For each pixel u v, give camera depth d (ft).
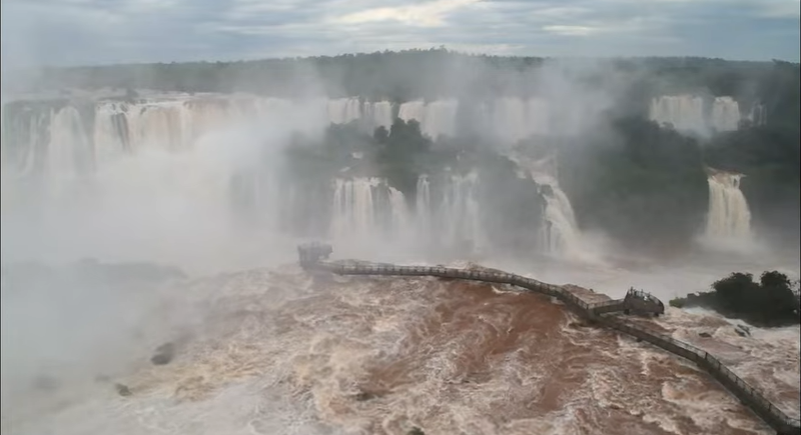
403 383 115.44
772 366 124.06
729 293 157.17
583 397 110.32
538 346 126.82
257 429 103.04
